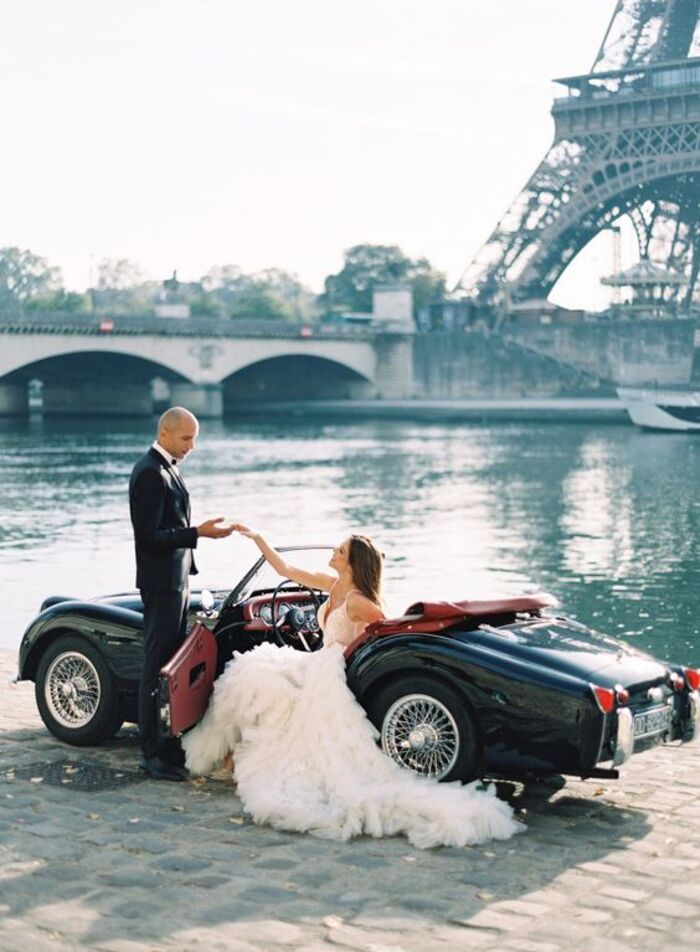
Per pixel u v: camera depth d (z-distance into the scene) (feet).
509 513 184.85
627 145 480.23
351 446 341.00
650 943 20.51
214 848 25.34
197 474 249.75
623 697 27.58
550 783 30.81
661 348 488.44
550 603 30.76
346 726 28.45
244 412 566.36
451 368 537.65
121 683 33.27
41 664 34.32
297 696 29.12
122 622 33.24
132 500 30.73
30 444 343.67
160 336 457.68
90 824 26.94
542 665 28.12
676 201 515.91
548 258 530.68
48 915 21.48
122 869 23.91
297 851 25.23
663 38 474.49
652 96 463.01
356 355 541.75
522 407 491.31
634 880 23.71
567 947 20.31
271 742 29.09
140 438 372.38
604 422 471.62
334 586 31.04
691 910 22.08
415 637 28.76
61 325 416.46
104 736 33.65
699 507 193.16
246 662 30.01
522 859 24.95
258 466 270.26
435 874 23.94
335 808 26.66
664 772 32.17
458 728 28.02
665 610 108.78
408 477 243.81
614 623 103.30
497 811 26.58
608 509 190.19
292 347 508.12
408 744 28.73
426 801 26.30
